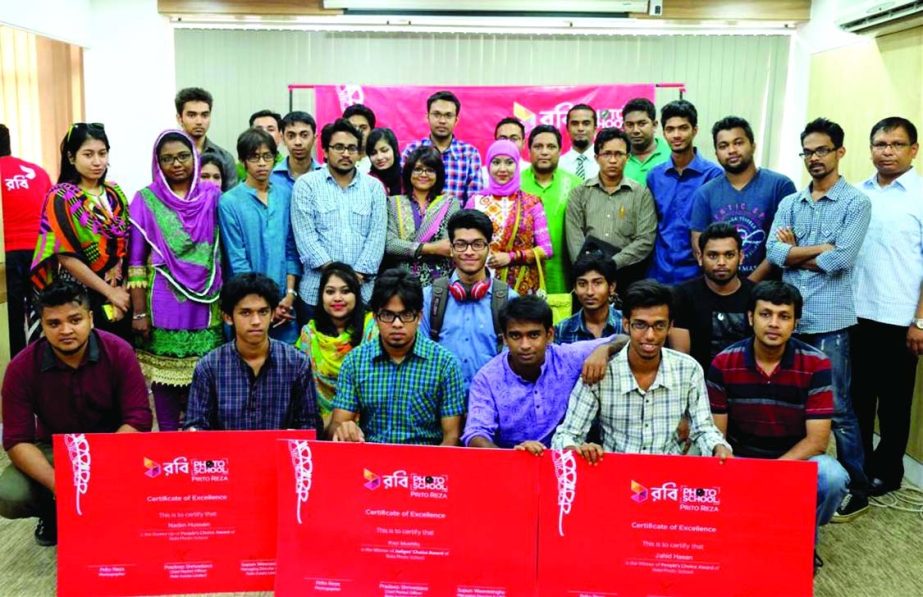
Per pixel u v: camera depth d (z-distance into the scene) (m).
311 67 5.38
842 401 3.01
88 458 2.04
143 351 3.10
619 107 5.18
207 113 4.10
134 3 5.30
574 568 2.00
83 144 2.96
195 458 2.06
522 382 2.44
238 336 2.43
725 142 3.18
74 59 5.29
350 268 2.77
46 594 2.36
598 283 2.72
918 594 2.48
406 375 2.45
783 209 3.11
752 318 2.44
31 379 2.45
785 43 5.33
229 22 5.34
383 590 2.03
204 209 3.07
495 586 2.01
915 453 3.41
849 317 2.98
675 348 2.82
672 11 5.18
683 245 3.46
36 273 3.02
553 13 5.23
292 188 3.43
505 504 2.00
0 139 4.00
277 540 2.04
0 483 2.50
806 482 1.94
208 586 2.10
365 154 4.26
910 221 3.09
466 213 2.69
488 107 5.17
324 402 2.81
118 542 2.06
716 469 1.96
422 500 2.01
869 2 3.88
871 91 4.12
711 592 1.97
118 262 3.08
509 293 2.78
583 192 3.51
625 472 1.97
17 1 4.41
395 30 5.34
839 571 2.62
